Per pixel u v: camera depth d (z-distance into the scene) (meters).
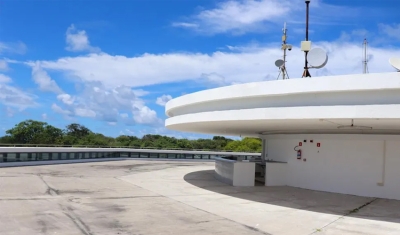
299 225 10.48
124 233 9.09
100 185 17.67
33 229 9.11
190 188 17.83
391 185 15.30
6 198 13.09
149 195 15.16
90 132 67.00
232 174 19.22
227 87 14.06
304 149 18.56
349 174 16.50
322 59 15.68
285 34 20.34
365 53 17.22
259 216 11.59
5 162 25.38
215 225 10.23
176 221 10.56
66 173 22.66
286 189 17.94
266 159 22.41
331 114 11.13
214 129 21.48
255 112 12.83
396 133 15.33
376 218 11.60
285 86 12.14
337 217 11.66
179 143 61.12
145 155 41.19
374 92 10.73
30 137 52.88
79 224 9.81
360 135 16.23
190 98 16.47
